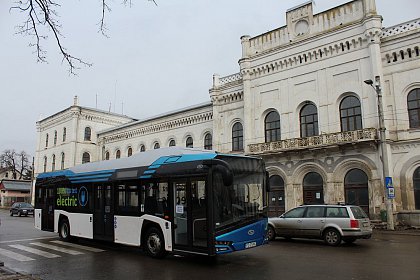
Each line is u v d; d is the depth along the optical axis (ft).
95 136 166.30
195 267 33.55
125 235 42.52
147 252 39.73
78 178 52.26
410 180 68.54
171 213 37.01
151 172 40.34
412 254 39.40
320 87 82.12
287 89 87.97
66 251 44.04
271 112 91.81
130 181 43.16
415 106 70.03
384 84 73.41
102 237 46.11
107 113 172.04
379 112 68.85
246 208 35.45
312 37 84.07
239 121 100.07
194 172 35.29
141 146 137.69
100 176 48.14
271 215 86.33
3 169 308.40
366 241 51.34
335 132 77.20
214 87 105.50
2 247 47.65
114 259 38.32
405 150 69.56
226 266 33.81
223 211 33.53
